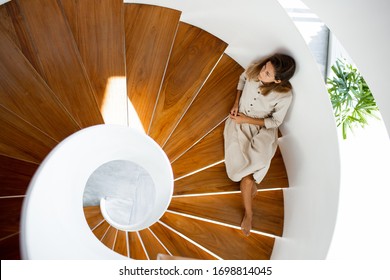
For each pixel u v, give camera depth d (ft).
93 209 11.45
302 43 7.48
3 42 8.10
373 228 7.74
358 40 5.73
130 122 8.97
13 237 7.53
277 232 9.98
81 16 8.61
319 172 8.37
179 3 9.43
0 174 7.72
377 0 5.02
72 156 6.52
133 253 9.90
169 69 9.76
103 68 8.57
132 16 9.45
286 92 8.71
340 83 9.59
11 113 7.93
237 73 10.31
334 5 5.94
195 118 9.87
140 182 11.96
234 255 9.91
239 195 9.95
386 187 8.24
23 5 8.20
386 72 5.19
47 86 8.11
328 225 7.90
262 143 9.33
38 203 4.82
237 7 8.49
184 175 9.64
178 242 10.00
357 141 9.47
